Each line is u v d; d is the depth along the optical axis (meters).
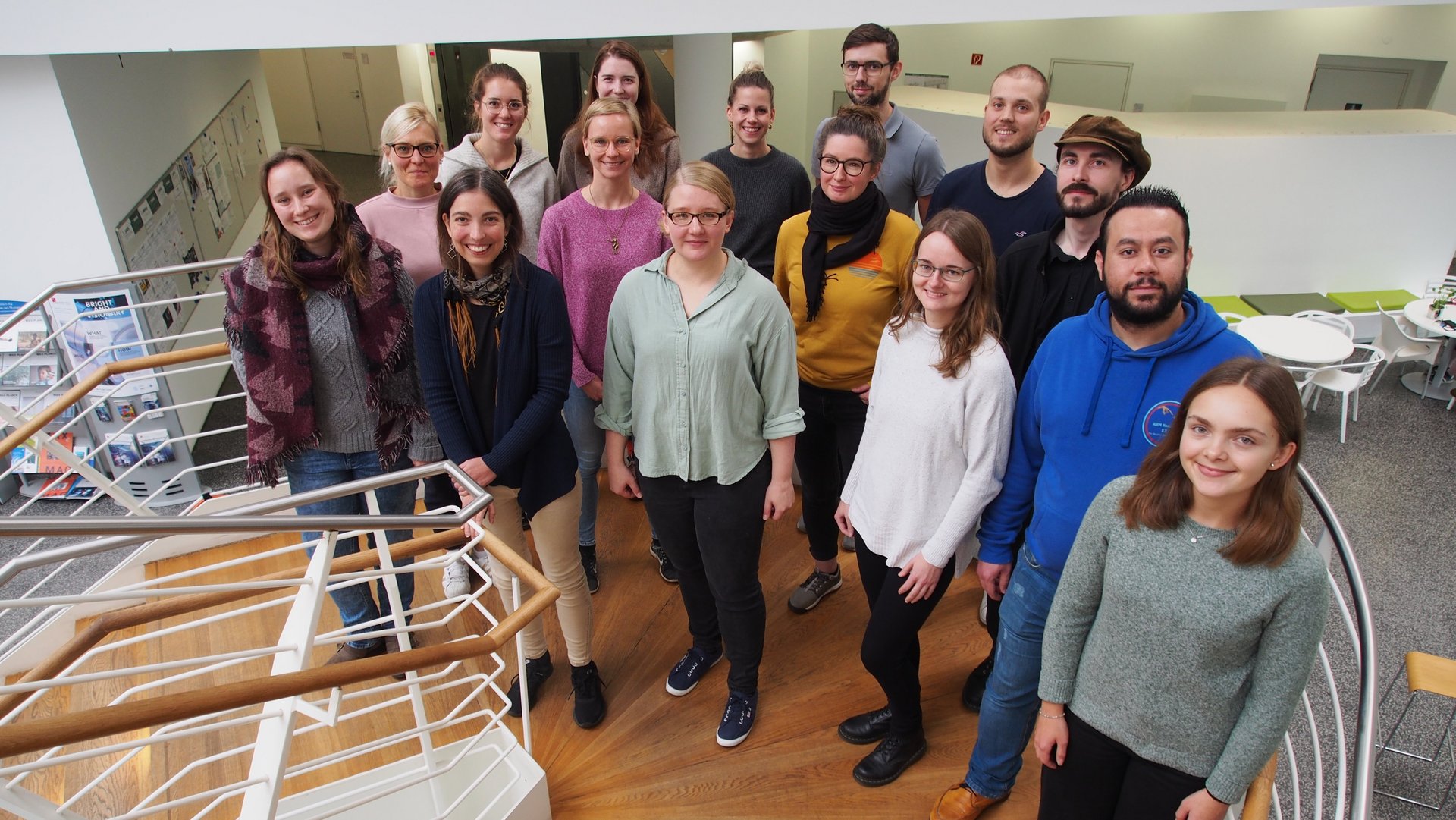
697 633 2.48
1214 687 1.37
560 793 2.23
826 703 2.48
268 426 2.15
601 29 2.96
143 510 2.87
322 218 2.03
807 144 9.13
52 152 3.49
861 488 2.00
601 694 2.45
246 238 5.77
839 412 2.46
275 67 10.23
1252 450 1.20
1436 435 4.81
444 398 2.03
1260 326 5.09
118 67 3.94
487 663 2.65
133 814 1.28
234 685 1.24
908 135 3.04
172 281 4.35
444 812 1.81
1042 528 1.72
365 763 2.33
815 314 2.34
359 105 10.32
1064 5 2.68
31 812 1.33
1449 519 4.02
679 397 1.99
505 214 1.88
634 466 3.29
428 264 2.52
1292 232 6.19
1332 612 3.38
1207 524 1.33
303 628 1.48
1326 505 1.88
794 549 3.13
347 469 2.39
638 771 2.28
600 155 2.33
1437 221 6.15
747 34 7.57
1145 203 1.45
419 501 3.76
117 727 1.11
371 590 2.81
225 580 3.07
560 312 2.03
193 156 4.83
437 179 2.74
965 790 2.08
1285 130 6.07
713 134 4.70
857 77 2.90
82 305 3.68
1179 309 1.54
